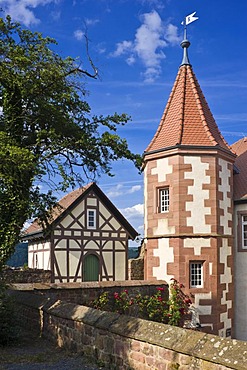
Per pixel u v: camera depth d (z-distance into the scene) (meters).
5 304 10.66
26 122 10.64
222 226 16.03
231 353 5.76
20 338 10.86
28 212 9.98
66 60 10.41
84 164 11.01
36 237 28.89
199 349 6.18
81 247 28.09
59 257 27.25
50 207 10.49
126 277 29.61
